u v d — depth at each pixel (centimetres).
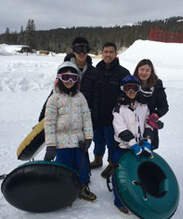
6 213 242
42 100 877
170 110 737
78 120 253
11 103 816
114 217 240
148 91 265
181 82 1362
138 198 219
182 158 385
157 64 2523
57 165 216
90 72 288
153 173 253
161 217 216
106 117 306
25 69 1434
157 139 282
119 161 249
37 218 234
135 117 263
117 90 302
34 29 7162
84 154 258
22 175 209
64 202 229
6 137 482
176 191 234
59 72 252
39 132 252
